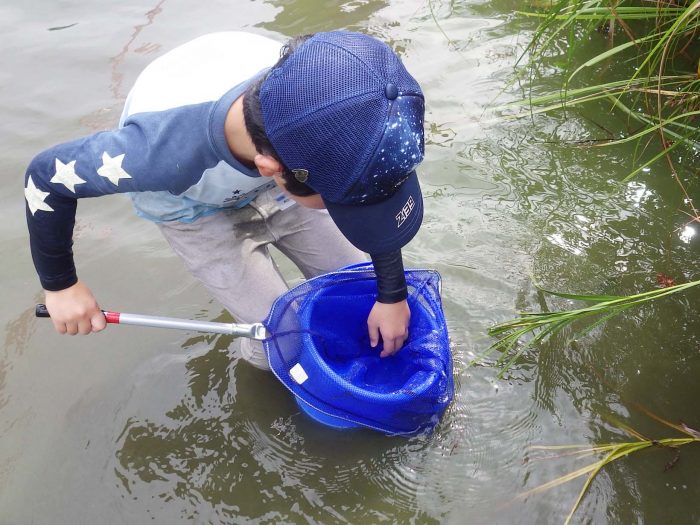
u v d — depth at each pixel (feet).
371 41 3.55
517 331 5.42
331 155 3.39
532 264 6.56
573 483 4.90
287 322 4.95
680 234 6.68
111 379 5.93
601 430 5.22
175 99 4.21
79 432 5.55
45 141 8.49
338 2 10.84
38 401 5.79
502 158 7.74
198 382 5.87
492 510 4.82
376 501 4.97
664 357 5.65
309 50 3.46
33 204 4.41
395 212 3.79
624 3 8.45
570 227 6.89
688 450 5.02
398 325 5.06
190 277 6.87
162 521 4.96
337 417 5.02
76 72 9.71
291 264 6.99
